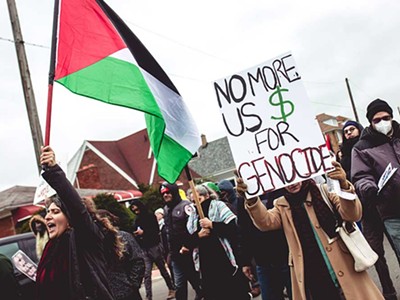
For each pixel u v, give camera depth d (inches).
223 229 192.5
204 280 195.0
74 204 130.3
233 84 150.9
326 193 143.3
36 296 138.1
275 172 144.8
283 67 145.9
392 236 181.5
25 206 933.8
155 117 186.1
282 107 145.6
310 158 141.0
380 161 183.6
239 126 149.6
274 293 188.9
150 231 353.7
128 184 1304.1
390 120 185.0
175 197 275.0
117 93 174.4
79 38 173.5
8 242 241.8
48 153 131.9
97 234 136.2
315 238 140.9
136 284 161.8
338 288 139.2
